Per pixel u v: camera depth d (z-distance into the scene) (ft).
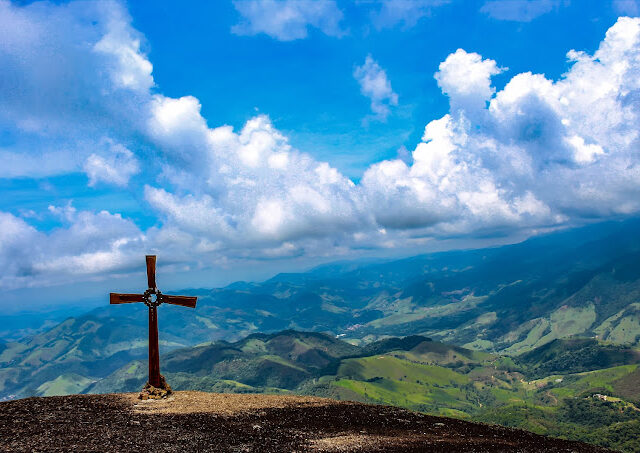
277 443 76.48
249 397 119.65
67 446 68.44
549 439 95.04
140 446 70.64
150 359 114.73
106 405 99.81
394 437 85.56
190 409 99.66
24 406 93.56
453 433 94.07
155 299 114.21
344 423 95.40
